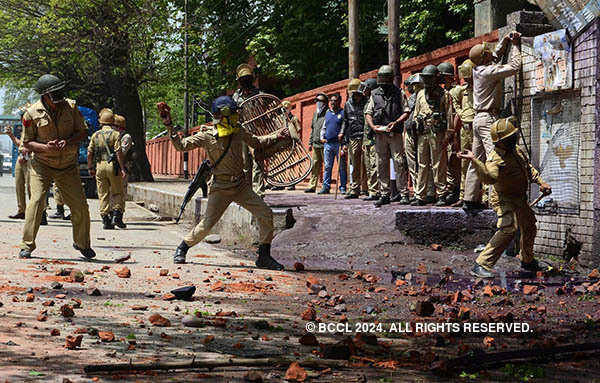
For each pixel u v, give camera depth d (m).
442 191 11.02
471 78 10.45
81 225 8.38
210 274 7.67
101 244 10.27
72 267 7.64
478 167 7.71
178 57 31.39
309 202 12.70
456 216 9.92
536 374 3.97
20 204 13.42
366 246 9.67
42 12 30.41
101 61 29.66
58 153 8.05
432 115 10.79
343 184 15.43
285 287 7.06
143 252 9.51
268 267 8.39
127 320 5.09
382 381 3.74
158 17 29.67
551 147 9.38
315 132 16.56
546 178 9.47
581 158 8.79
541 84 9.45
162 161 48.81
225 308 5.82
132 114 30.03
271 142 8.45
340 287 7.18
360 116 13.31
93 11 28.92
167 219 16.19
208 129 8.26
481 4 12.35
